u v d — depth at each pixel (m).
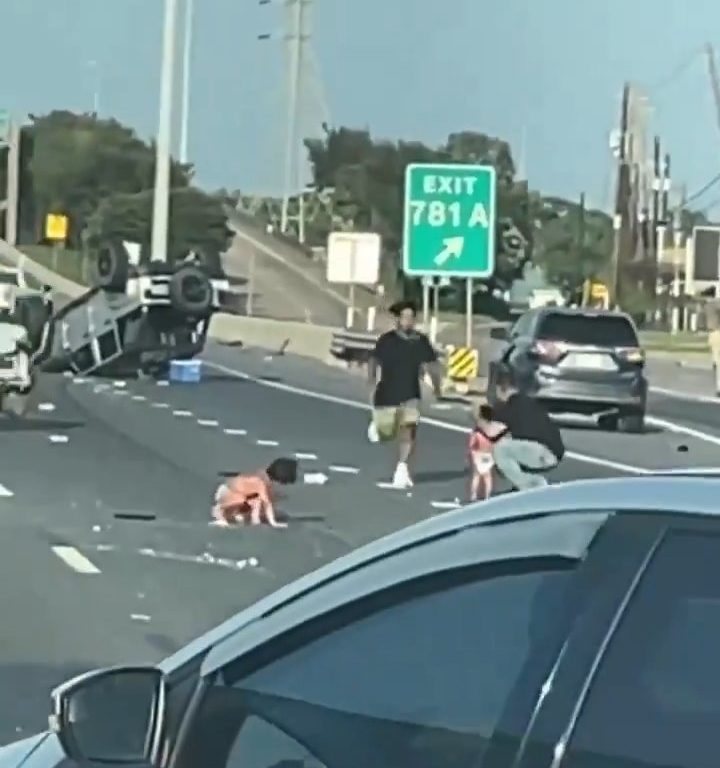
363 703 6.31
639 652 5.70
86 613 20.77
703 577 5.69
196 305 70.38
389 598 6.50
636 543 5.88
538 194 197.88
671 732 5.57
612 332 54.28
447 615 6.29
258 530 28.66
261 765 6.35
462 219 59.91
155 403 58.38
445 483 36.78
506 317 151.88
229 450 42.56
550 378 53.59
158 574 23.84
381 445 45.34
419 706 6.15
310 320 159.75
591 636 5.80
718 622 5.62
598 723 5.66
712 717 5.54
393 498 33.88
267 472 29.88
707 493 5.95
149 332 70.56
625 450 47.88
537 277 188.62
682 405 71.19
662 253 186.25
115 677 6.70
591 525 6.05
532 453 29.95
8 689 16.62
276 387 70.06
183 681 6.83
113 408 55.41
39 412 52.22
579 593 5.91
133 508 30.78
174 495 32.94
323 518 30.53
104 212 195.38
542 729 5.74
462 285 157.75
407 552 6.67
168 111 82.19
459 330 114.75
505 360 55.78
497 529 6.41
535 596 6.04
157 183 82.06
